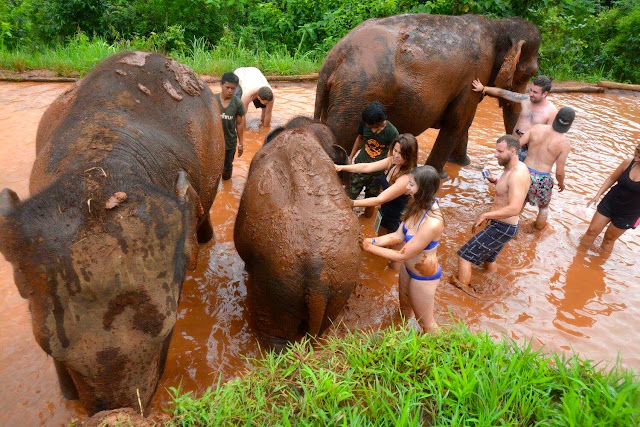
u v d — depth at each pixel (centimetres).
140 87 307
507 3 1129
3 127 679
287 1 1308
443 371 277
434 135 820
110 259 189
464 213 566
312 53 1220
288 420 245
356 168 433
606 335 386
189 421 246
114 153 234
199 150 331
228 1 1292
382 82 480
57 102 318
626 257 502
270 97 696
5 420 273
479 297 424
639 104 1142
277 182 328
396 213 448
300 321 321
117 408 209
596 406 258
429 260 350
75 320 188
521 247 505
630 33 1417
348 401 267
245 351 346
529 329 389
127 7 1316
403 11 1157
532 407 260
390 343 301
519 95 582
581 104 1108
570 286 448
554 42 1305
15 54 1023
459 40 534
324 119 530
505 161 419
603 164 727
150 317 198
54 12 1279
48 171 235
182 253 213
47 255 183
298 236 296
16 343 329
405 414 242
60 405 284
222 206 542
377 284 439
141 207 203
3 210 187
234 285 418
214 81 1007
